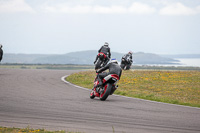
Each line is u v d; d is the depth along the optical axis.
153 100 51.44
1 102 41.66
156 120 32.88
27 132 25.09
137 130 28.00
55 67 182.75
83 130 27.17
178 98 54.53
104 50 88.00
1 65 192.12
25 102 42.31
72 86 66.62
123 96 54.06
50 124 29.19
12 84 66.25
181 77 85.69
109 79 46.66
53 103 42.19
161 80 80.44
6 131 25.11
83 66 195.75
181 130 28.69
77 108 38.72
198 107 45.09
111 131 27.23
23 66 186.38
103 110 37.91
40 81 74.75
